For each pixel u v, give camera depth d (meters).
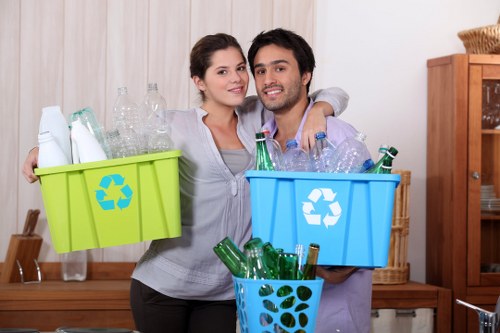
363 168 2.23
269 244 1.89
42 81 4.14
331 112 2.60
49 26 4.15
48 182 2.41
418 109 4.48
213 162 2.71
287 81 2.55
